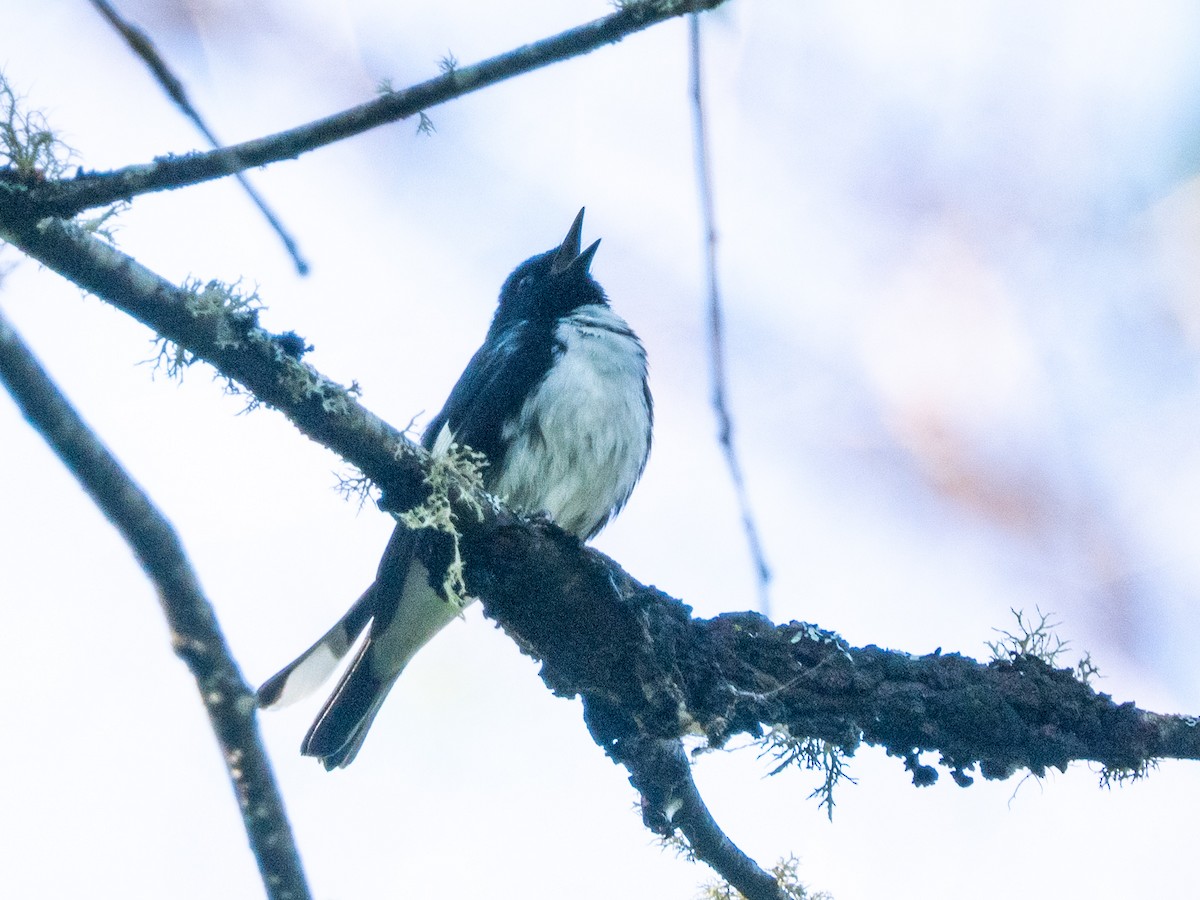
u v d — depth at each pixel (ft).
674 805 25.25
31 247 18.43
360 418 21.72
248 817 14.76
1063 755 26.45
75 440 13.87
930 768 26.50
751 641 26.20
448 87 19.58
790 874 26.21
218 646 14.74
